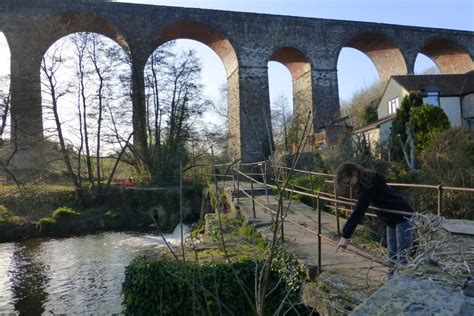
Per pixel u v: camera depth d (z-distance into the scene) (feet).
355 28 117.91
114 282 41.16
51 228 68.85
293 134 55.67
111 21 98.68
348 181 15.76
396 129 62.39
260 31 109.60
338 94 114.32
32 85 87.35
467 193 36.99
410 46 122.93
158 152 94.94
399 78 93.50
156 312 23.06
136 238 63.52
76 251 55.06
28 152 86.38
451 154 42.45
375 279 18.42
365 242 27.09
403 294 7.31
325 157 58.59
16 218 69.56
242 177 72.90
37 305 35.91
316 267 20.94
